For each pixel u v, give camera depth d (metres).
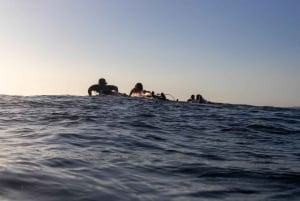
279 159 7.48
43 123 11.87
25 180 4.54
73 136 8.98
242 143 9.73
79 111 17.20
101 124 12.14
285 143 10.05
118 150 7.58
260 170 6.25
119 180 5.06
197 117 17.53
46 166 5.47
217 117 17.92
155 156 7.18
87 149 7.39
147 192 4.63
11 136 8.69
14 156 6.06
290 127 14.20
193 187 5.05
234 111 23.36
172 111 20.98
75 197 4.14
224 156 7.61
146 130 11.44
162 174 5.68
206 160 7.02
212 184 5.28
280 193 4.96
